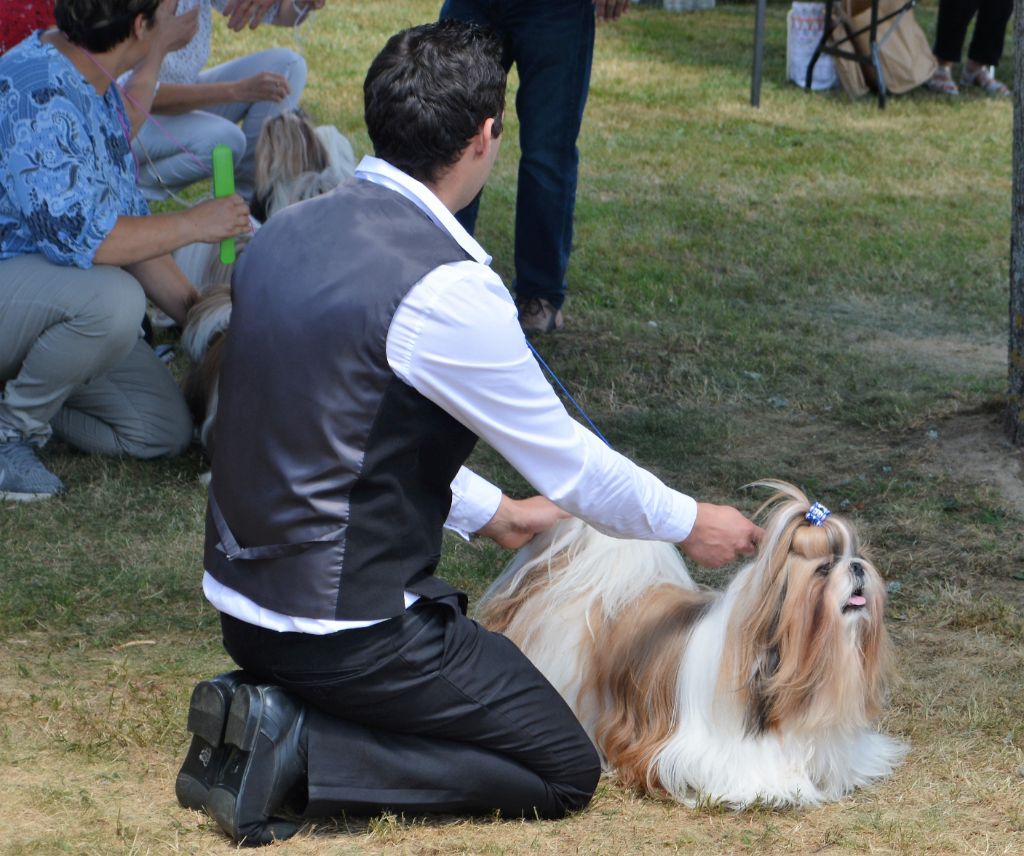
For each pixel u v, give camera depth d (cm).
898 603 426
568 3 622
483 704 282
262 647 272
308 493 258
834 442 560
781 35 1620
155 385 519
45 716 339
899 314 733
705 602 317
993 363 655
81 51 453
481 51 269
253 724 272
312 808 277
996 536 473
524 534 331
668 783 305
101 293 457
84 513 473
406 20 1520
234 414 265
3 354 468
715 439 561
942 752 336
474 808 295
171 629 398
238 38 1346
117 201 468
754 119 1200
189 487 503
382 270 255
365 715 277
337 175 619
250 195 719
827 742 305
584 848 283
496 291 262
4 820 286
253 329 262
